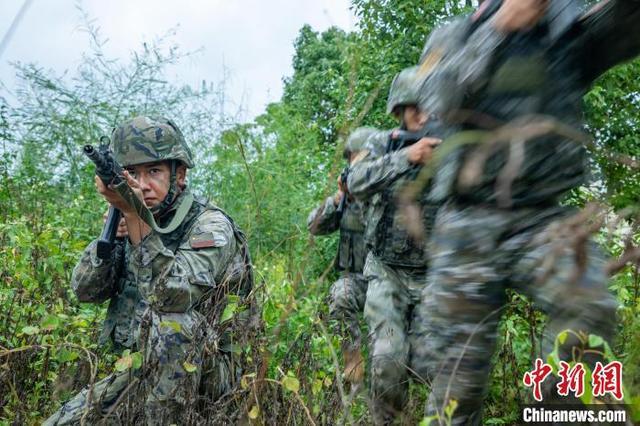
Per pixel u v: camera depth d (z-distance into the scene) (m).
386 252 4.59
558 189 2.83
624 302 3.78
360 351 4.06
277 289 4.13
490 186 2.87
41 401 3.77
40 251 4.58
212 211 4.02
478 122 2.87
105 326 4.00
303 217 8.39
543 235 2.76
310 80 9.62
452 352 2.96
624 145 2.95
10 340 3.92
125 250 3.95
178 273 3.67
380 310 4.51
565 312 2.65
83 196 7.36
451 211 3.03
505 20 2.78
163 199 3.94
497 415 4.05
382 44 6.52
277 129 9.94
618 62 2.92
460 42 2.97
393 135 4.50
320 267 6.55
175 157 3.96
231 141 3.57
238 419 3.19
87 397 3.31
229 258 3.93
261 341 3.45
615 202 2.14
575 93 2.90
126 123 3.98
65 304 4.36
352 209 5.45
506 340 4.11
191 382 3.37
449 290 2.96
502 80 2.82
